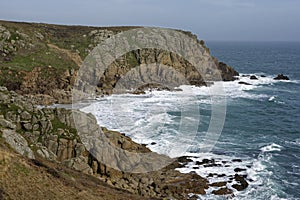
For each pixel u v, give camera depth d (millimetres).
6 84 56031
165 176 29719
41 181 17984
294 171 33438
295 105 64938
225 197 27688
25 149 22922
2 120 25812
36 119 29547
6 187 16109
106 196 19500
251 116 55031
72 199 17359
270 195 28500
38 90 58906
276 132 46875
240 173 32094
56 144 28578
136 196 21891
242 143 40688
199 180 29875
